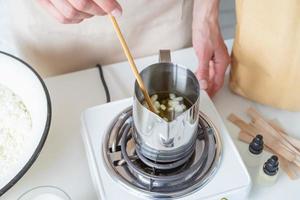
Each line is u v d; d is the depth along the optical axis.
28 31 0.72
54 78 0.72
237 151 0.56
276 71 0.60
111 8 0.48
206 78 0.66
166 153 0.51
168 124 0.47
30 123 0.59
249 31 0.59
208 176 0.53
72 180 0.58
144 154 0.53
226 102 0.68
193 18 0.73
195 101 0.50
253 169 0.59
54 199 0.52
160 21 0.77
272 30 0.56
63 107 0.67
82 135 0.61
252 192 0.56
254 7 0.56
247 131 0.63
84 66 0.80
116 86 0.70
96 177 0.53
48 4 0.56
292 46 0.56
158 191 0.51
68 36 0.74
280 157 0.59
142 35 0.78
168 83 0.55
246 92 0.66
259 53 0.60
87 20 0.71
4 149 0.57
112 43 0.77
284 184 0.57
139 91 0.51
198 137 0.57
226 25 1.05
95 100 0.68
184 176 0.52
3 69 0.65
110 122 0.59
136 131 0.52
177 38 0.81
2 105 0.62
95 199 0.56
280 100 0.64
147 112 0.47
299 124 0.64
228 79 0.71
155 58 0.76
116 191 0.52
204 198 0.51
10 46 0.79
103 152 0.55
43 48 0.75
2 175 0.53
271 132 0.62
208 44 0.69
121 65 0.74
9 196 0.56
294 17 0.53
